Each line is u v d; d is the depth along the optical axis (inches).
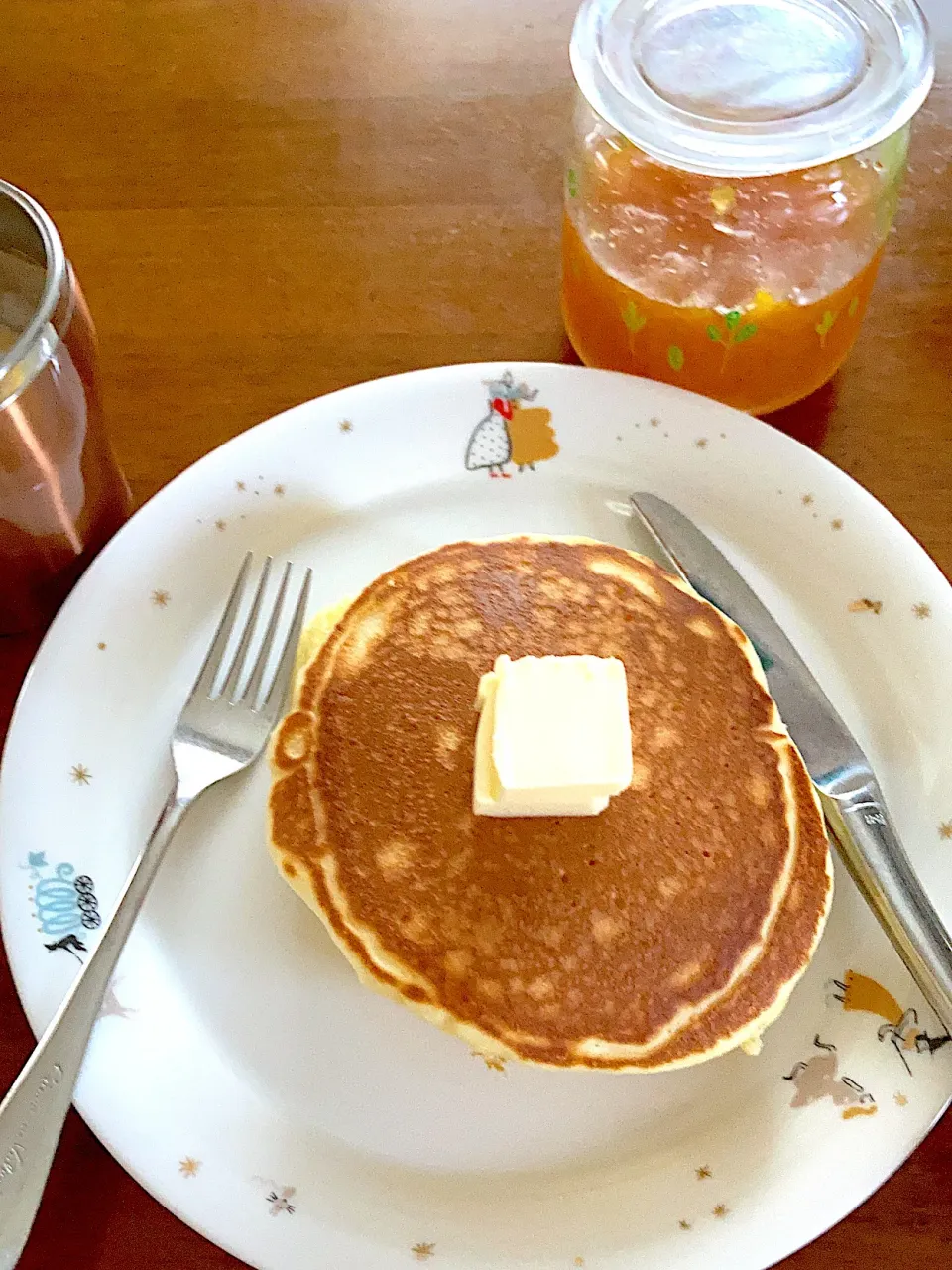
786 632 11.4
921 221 14.1
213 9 16.2
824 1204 8.6
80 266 13.9
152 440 12.8
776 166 10.4
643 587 11.1
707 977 9.4
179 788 10.3
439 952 9.5
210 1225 8.5
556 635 10.8
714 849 9.8
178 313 13.6
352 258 14.0
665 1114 9.2
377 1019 9.6
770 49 11.0
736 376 12.5
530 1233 8.6
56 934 9.5
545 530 12.1
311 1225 8.5
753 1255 8.4
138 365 13.2
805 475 11.9
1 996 9.8
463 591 11.0
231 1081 9.3
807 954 9.6
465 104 15.3
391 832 9.9
